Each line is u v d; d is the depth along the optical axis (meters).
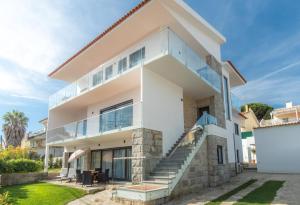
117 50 17.31
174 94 14.55
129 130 11.91
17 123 39.69
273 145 19.03
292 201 8.50
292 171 17.80
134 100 14.54
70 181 14.93
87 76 17.09
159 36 13.73
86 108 20.42
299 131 18.11
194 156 11.88
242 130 33.19
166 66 12.34
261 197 9.40
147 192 8.12
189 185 10.84
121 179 13.99
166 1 12.92
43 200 9.70
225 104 18.78
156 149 11.88
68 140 16.77
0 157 16.33
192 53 13.92
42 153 38.06
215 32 17.30
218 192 11.02
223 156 15.07
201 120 14.59
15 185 13.85
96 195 10.52
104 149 15.98
